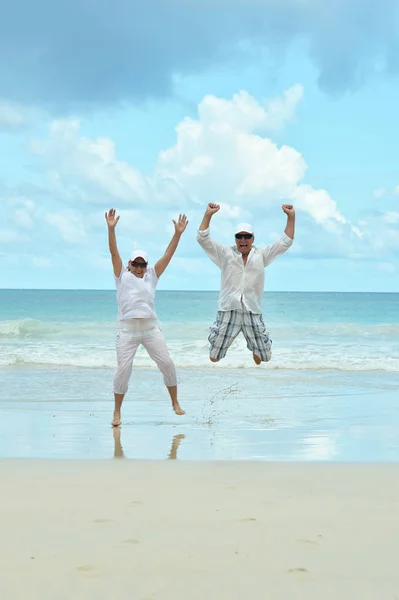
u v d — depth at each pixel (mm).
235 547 3486
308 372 13977
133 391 11023
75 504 4352
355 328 25328
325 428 7773
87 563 3252
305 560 3297
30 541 3584
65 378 12531
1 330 23547
